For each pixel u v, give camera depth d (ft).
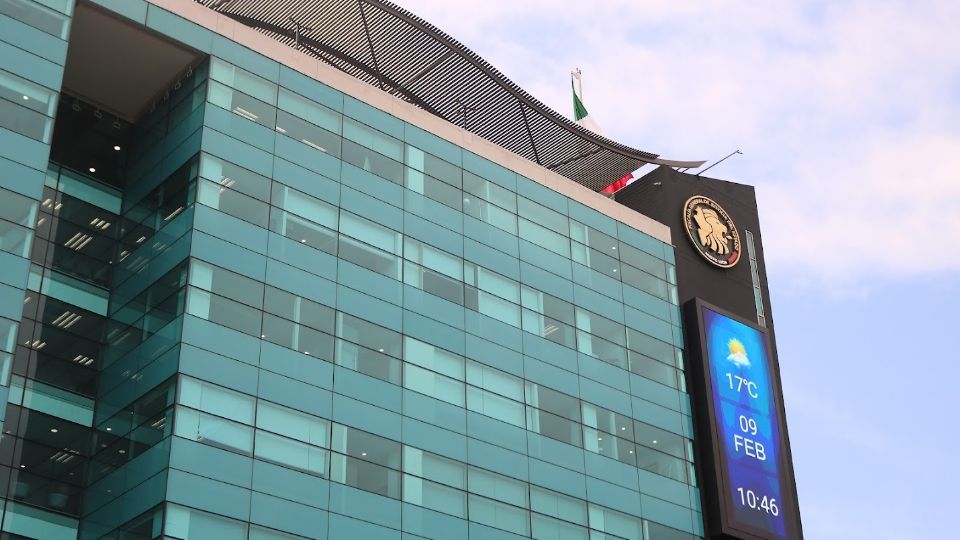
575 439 210.38
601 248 238.27
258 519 163.53
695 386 236.63
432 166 216.13
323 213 194.80
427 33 228.63
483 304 209.97
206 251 177.58
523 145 256.73
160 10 191.21
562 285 225.97
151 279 181.47
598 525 204.85
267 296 180.75
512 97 242.99
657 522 214.48
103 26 187.32
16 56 173.27
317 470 172.76
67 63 193.67
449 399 195.31
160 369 169.89
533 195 231.30
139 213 192.03
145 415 168.35
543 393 210.18
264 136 193.57
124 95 201.16
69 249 189.47
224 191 184.24
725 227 267.59
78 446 175.83
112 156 200.75
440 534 182.09
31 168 167.53
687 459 227.61
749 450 235.20
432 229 209.56
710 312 246.47
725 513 222.69
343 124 205.77
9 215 162.61
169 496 156.97
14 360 172.35
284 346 178.70
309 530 167.73
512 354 209.36
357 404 182.70
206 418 165.48
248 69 197.26
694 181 269.64
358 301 191.72
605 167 264.72
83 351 183.11
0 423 150.82
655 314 240.32
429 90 243.19
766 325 262.26
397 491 180.34
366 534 173.37
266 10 222.89
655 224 253.24
